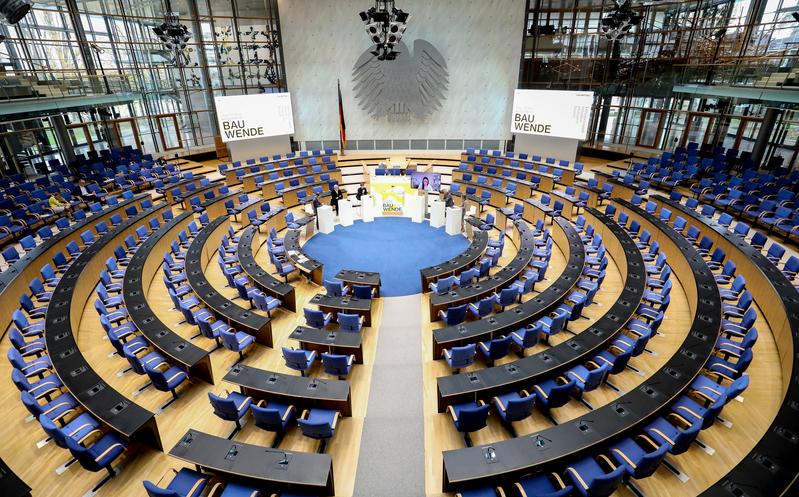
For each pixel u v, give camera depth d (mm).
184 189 16734
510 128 21375
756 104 16375
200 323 7992
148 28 20578
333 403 6406
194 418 6645
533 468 5020
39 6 17375
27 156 17906
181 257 12016
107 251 11258
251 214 14805
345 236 15008
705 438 5875
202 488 4984
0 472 4945
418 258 13250
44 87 15688
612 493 5062
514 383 6391
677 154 18266
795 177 14008
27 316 9164
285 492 5023
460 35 21031
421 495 5391
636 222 12500
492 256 11633
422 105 22328
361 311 9156
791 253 11469
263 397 6445
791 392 5691
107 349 8250
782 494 4344
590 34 20516
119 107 20484
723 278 9289
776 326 7918
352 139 23375
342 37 21375
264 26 21750
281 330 9219
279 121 21047
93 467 5246
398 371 7793
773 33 16000
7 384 7180
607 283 10703
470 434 6258
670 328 8617
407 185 16797
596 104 22281
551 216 14023
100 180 17266
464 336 7734
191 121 23094
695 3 18578
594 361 7070
